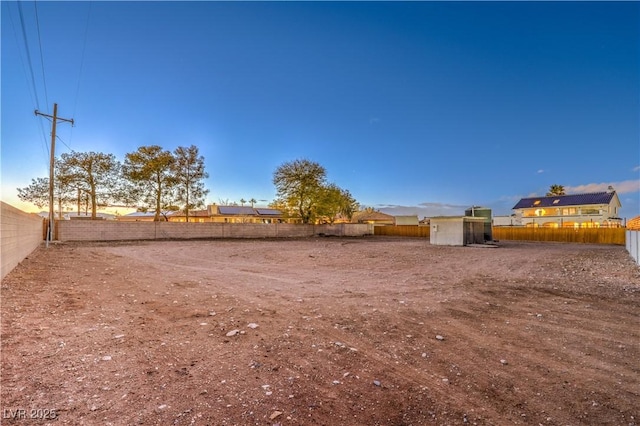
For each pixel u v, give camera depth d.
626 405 3.05
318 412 2.87
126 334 4.69
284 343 4.49
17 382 3.19
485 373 3.68
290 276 10.30
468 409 2.97
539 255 14.94
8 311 5.55
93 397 2.98
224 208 53.66
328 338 4.71
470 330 5.15
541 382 3.48
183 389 3.18
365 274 10.73
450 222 20.73
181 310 6.09
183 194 34.53
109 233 27.45
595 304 6.76
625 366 3.87
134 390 3.13
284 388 3.26
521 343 4.61
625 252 16.23
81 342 4.30
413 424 2.73
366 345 4.48
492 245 20.28
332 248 19.55
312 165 38.62
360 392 3.23
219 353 4.11
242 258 15.44
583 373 3.69
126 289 7.89
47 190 30.92
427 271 11.28
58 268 10.87
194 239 30.16
